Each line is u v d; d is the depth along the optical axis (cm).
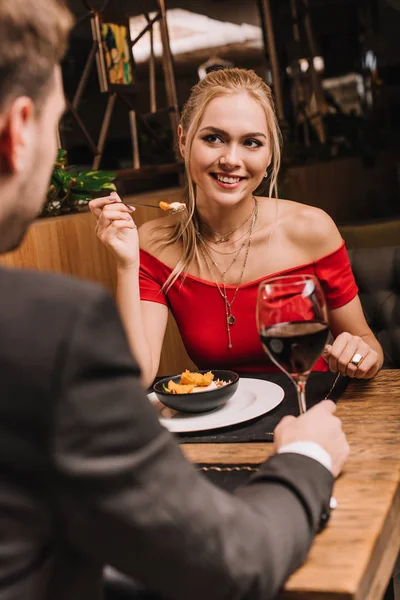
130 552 65
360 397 141
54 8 70
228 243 189
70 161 317
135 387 66
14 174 70
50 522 63
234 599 70
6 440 60
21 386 59
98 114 340
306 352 108
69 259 246
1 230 73
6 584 62
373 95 684
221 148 179
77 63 330
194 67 464
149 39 385
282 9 565
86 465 61
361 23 671
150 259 193
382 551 92
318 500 84
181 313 191
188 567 67
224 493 74
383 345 217
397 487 102
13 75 67
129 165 365
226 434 128
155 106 391
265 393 144
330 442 93
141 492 64
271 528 76
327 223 190
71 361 60
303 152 541
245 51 495
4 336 60
